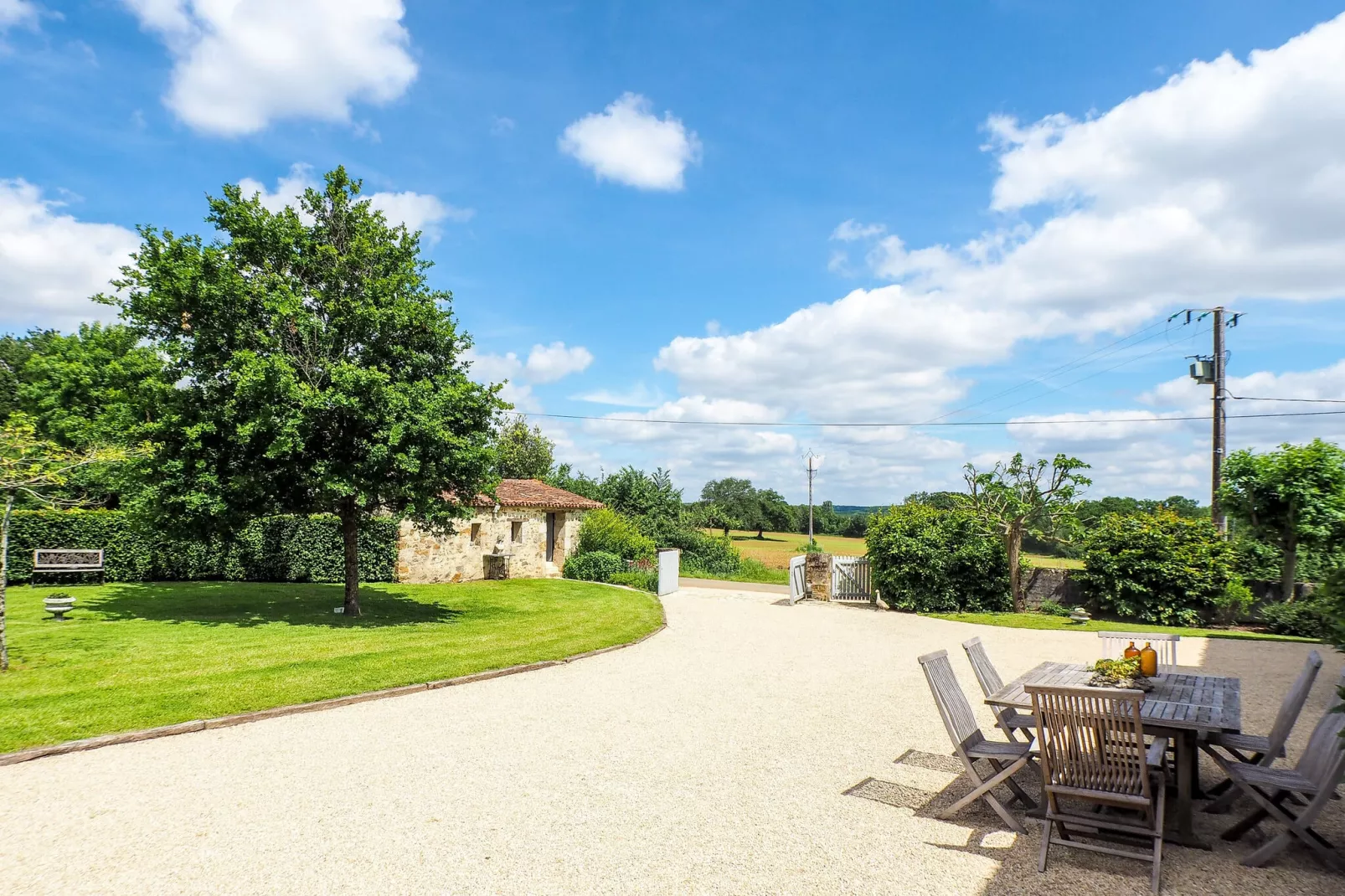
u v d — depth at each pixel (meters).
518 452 41.81
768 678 10.05
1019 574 18.34
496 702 8.33
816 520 69.75
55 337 27.67
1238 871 4.30
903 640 13.91
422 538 21.03
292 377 11.79
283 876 4.06
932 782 5.90
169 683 8.23
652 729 7.35
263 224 13.12
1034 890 4.04
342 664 9.54
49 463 10.77
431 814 5.00
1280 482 15.11
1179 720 4.52
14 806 5.02
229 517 12.62
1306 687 5.04
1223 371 19.41
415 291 14.35
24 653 9.53
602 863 4.31
